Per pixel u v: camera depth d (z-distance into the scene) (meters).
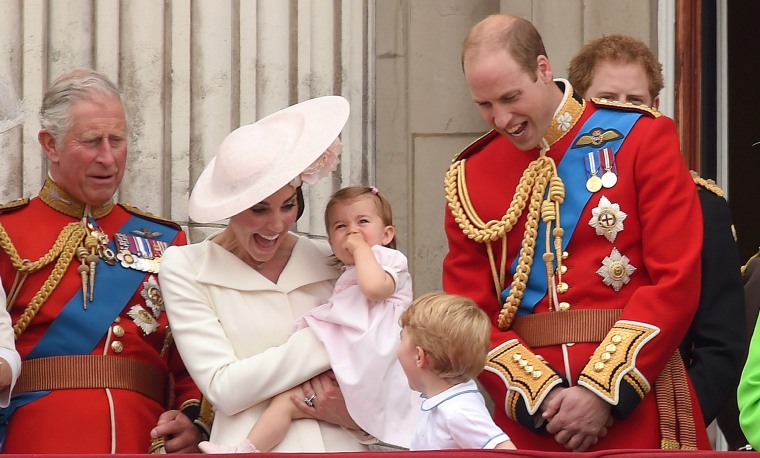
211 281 17.09
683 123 23.95
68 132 18.14
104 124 18.22
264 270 17.48
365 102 23.47
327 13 22.77
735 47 25.08
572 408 15.83
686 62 23.89
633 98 18.78
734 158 25.61
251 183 16.80
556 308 16.61
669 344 16.00
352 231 17.52
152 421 18.03
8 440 17.45
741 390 14.20
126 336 18.05
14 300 17.89
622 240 16.50
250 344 16.94
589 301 16.48
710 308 16.89
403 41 24.23
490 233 17.06
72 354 17.80
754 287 18.25
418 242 24.06
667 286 16.05
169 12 21.53
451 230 17.56
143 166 21.17
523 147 16.94
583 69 19.09
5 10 20.89
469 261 17.33
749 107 25.33
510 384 16.23
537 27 23.64
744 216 25.86
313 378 16.77
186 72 21.50
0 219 18.34
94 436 17.47
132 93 21.27
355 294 17.00
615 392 15.75
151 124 21.25
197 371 16.77
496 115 16.66
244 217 16.86
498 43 16.59
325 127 17.17
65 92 18.27
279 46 22.19
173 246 17.61
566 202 16.78
